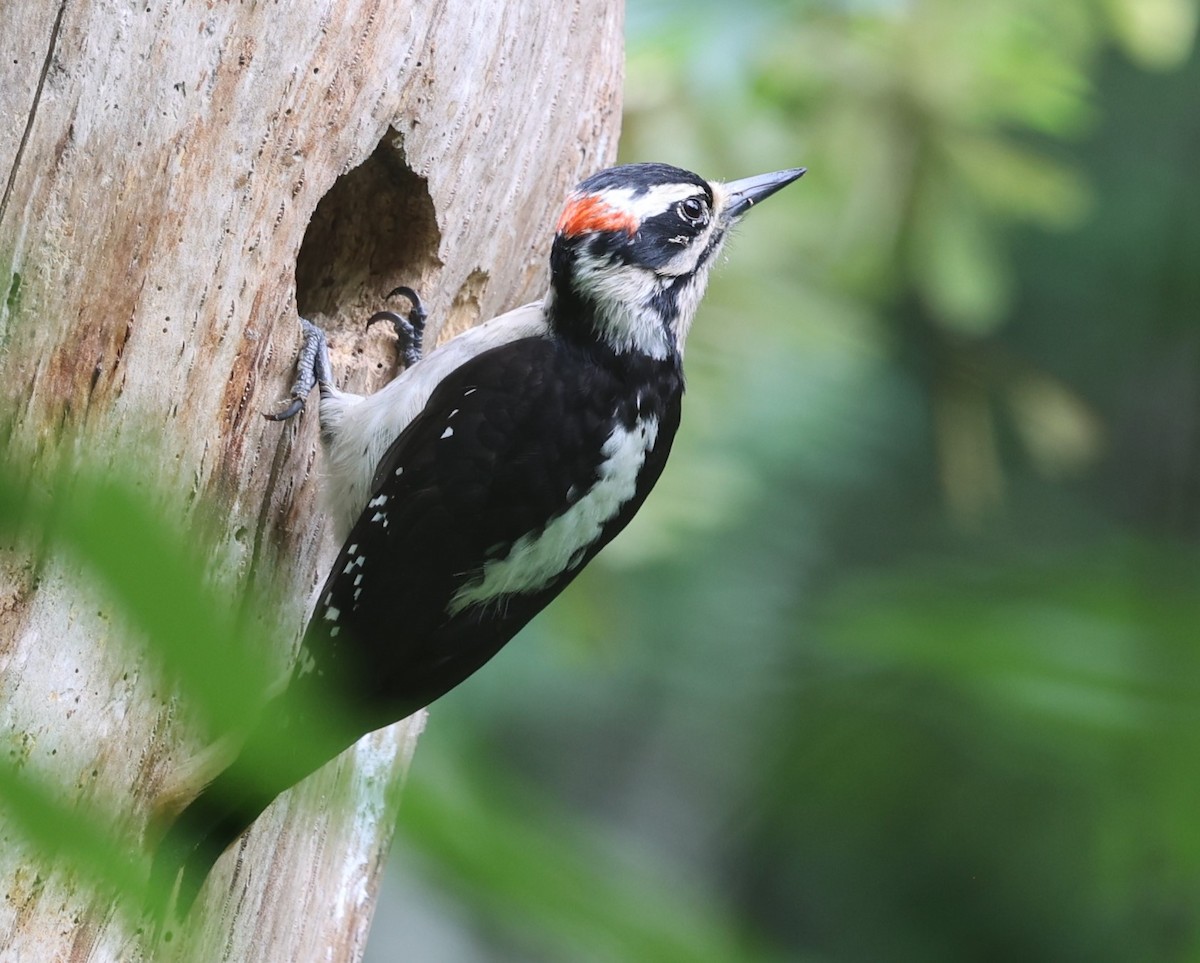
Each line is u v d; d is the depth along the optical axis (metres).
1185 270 14.27
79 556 1.38
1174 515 10.96
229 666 1.40
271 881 6.62
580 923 1.55
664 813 17.80
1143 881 3.15
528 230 7.79
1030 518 14.68
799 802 4.00
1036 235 15.84
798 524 13.38
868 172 11.07
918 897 12.53
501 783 1.78
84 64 5.57
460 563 6.38
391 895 14.23
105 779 5.54
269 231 6.27
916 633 2.59
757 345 11.06
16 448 4.68
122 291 5.72
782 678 3.99
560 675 14.09
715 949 1.60
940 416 13.07
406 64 6.75
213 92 5.95
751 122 10.95
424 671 6.37
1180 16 11.27
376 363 7.41
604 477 6.68
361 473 6.69
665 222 7.17
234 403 6.25
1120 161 15.91
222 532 6.27
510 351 6.81
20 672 5.29
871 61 10.94
